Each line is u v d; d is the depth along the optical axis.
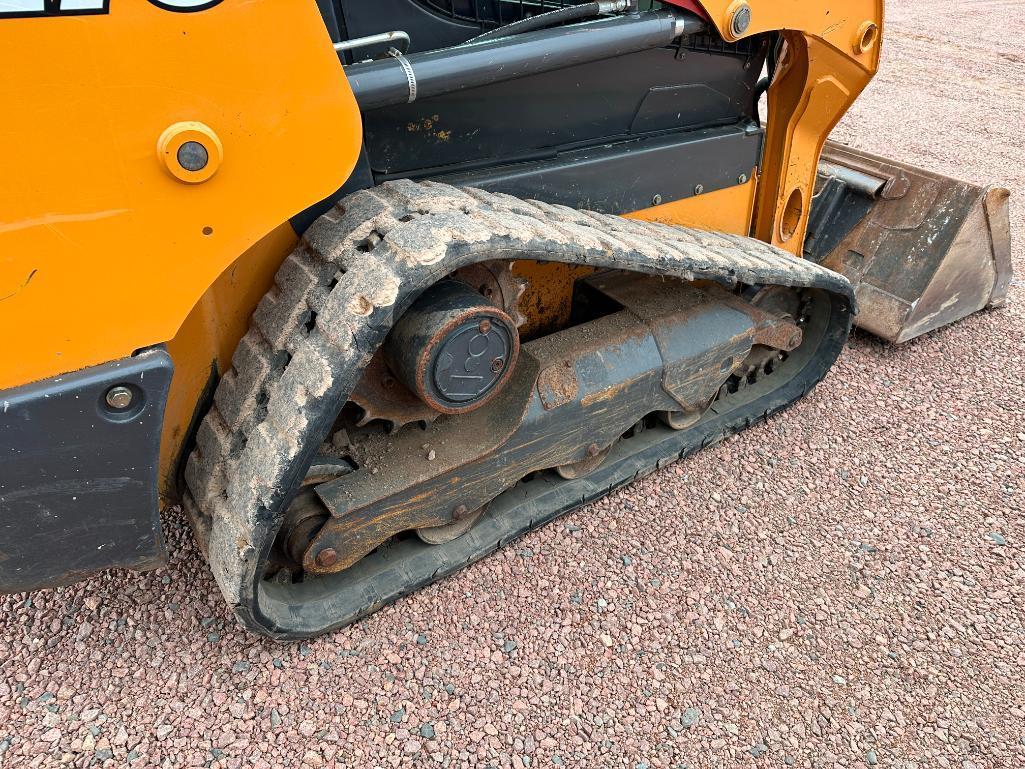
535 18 2.01
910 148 6.43
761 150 2.86
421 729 1.90
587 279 2.70
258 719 1.90
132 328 1.45
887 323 3.46
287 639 2.01
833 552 2.50
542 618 2.21
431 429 2.15
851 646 2.20
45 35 1.20
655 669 2.09
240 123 1.41
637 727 1.95
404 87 1.78
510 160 2.26
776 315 3.04
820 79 2.70
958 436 3.07
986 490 2.80
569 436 2.35
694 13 2.21
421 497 2.10
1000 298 3.86
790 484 2.77
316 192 1.53
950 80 8.56
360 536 2.04
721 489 2.72
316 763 1.82
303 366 1.67
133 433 1.51
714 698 2.03
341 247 1.75
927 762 1.92
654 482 2.73
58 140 1.27
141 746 1.82
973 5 12.11
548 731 1.92
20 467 1.44
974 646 2.22
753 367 3.04
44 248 1.32
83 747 1.81
